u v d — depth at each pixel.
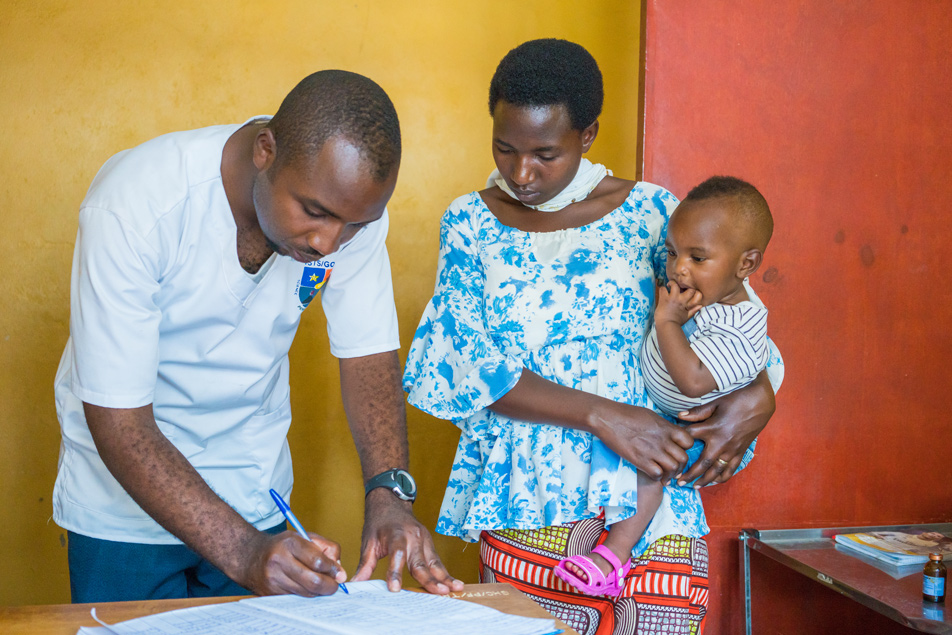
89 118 2.74
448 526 1.66
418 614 1.02
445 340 1.62
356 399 1.56
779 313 2.20
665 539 1.52
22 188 2.70
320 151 1.09
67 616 1.01
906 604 1.62
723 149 2.17
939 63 2.29
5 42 2.69
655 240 1.67
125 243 1.23
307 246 1.17
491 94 1.58
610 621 1.49
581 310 1.54
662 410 1.66
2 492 2.68
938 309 2.30
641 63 2.16
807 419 2.22
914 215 2.28
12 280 2.69
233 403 1.54
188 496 1.20
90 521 1.49
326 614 1.01
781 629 2.21
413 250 2.99
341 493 2.89
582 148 1.63
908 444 2.29
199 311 1.39
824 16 2.21
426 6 3.01
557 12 3.14
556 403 1.49
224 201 1.32
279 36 2.88
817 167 2.22
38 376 2.71
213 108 2.83
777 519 2.20
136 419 1.23
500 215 1.68
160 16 2.79
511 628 0.98
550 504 1.48
